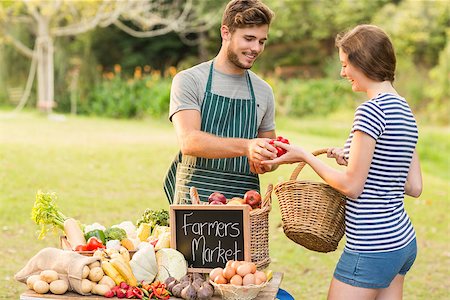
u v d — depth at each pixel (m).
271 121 3.95
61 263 3.18
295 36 23.50
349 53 3.29
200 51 23.62
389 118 3.18
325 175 3.23
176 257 3.27
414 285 6.72
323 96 20.11
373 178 3.21
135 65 22.95
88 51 20.55
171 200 3.95
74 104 19.16
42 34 17.73
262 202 3.38
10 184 9.16
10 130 13.52
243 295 3.06
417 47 22.44
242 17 3.50
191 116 3.66
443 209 9.43
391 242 3.20
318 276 6.87
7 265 6.61
